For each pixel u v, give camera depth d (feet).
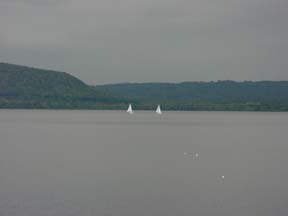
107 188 260.21
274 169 340.18
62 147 503.61
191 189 259.60
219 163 375.25
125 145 537.65
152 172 321.11
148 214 207.51
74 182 277.44
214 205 223.71
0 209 211.20
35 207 215.10
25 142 563.48
